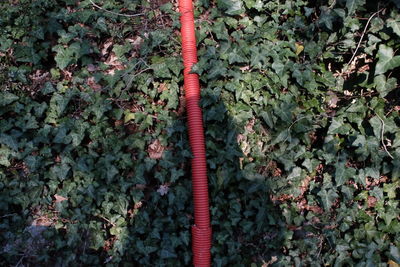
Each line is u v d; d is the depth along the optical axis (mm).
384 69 1297
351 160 1440
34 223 1433
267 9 1402
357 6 1272
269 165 1448
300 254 1481
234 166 1433
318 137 1466
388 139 1391
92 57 1419
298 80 1382
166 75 1386
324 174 1440
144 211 1444
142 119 1414
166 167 1420
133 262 1465
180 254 1463
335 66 1434
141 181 1416
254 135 1436
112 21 1383
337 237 1459
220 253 1461
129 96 1403
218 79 1404
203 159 1392
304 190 1484
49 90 1379
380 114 1365
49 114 1390
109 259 1449
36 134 1400
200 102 1391
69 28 1365
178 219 1445
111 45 1421
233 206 1443
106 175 1402
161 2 1408
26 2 1354
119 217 1439
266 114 1408
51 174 1404
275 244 1470
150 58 1405
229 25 1408
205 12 1417
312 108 1434
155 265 1447
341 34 1351
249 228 1451
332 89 1432
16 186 1408
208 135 1425
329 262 1462
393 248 1430
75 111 1400
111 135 1414
